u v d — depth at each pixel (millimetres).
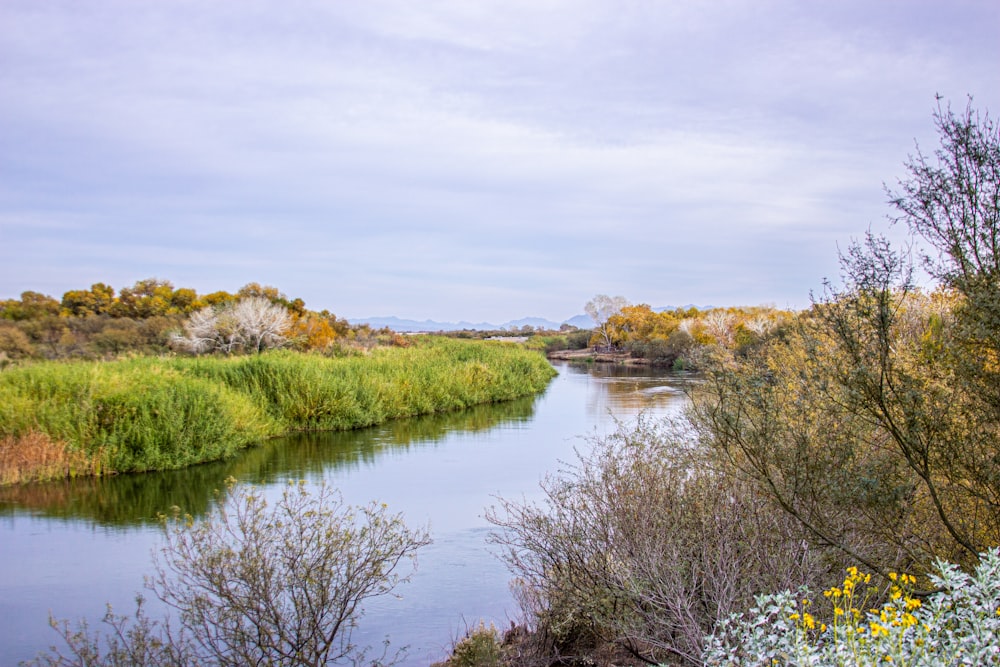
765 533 5031
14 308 37000
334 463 15289
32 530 10227
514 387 31422
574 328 128250
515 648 6328
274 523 6395
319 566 5723
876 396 4320
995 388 4219
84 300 41094
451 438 18891
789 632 3133
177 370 20203
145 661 5605
